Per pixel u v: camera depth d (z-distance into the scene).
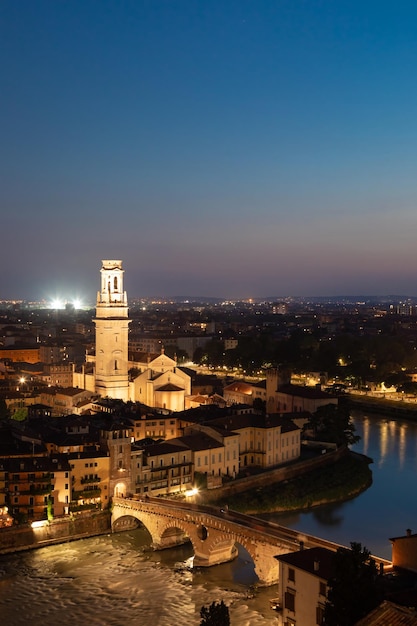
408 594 94.12
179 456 194.00
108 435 179.25
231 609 131.50
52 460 171.38
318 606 105.44
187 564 154.38
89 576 147.62
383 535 167.00
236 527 144.88
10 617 129.62
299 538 138.12
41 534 164.62
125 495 177.75
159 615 130.12
